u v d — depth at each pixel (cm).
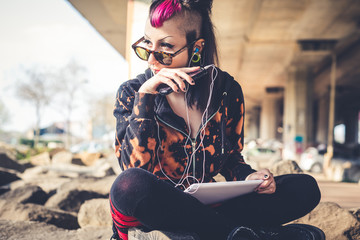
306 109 3070
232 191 144
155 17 155
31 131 5950
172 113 153
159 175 158
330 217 236
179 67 163
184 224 133
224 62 2756
